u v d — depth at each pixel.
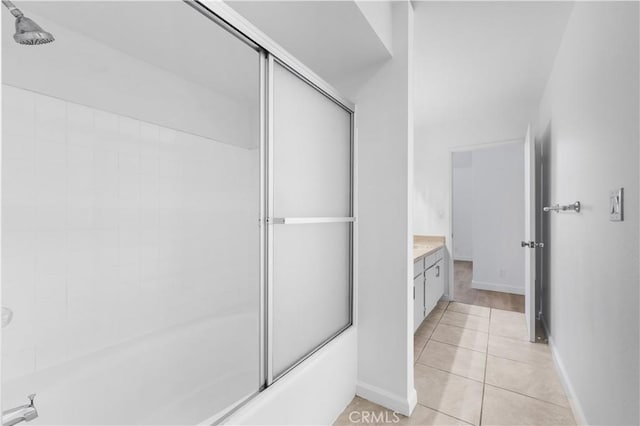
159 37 1.93
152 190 2.30
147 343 1.99
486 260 4.77
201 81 2.59
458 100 3.36
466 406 1.94
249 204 3.12
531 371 2.33
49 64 1.77
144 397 1.92
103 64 2.01
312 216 1.72
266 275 1.42
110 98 2.05
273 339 1.47
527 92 3.16
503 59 2.53
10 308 1.64
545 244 3.09
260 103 1.41
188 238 2.57
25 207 1.70
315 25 1.63
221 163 2.85
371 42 1.76
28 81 1.70
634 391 1.18
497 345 2.76
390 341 1.93
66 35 1.83
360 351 2.04
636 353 1.17
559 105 2.38
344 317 2.03
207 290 2.72
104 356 1.83
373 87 1.98
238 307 3.00
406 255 1.87
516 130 3.59
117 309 2.08
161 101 2.36
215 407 2.14
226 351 2.39
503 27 2.12
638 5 1.13
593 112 1.61
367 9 1.60
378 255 1.97
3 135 1.63
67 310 1.84
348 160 2.04
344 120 2.00
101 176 2.01
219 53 2.13
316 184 1.75
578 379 1.85
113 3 1.61
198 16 1.73
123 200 2.13
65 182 1.84
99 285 1.99
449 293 4.08
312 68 2.04
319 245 1.80
